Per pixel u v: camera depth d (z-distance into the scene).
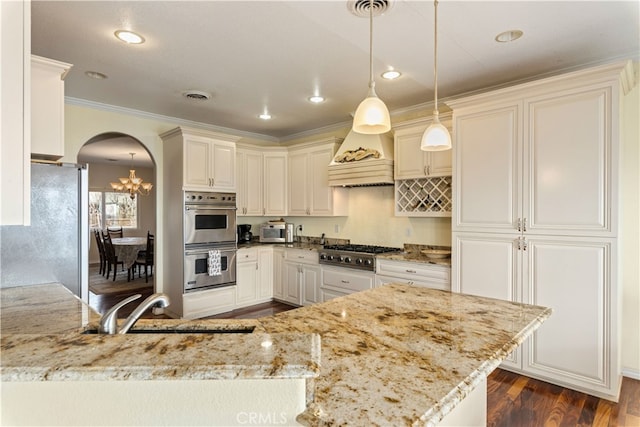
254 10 2.20
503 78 3.25
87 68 3.06
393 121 4.34
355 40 2.55
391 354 1.12
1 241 2.32
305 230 5.44
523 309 1.65
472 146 3.03
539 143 2.67
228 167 4.58
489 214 2.93
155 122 4.53
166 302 1.11
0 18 0.87
